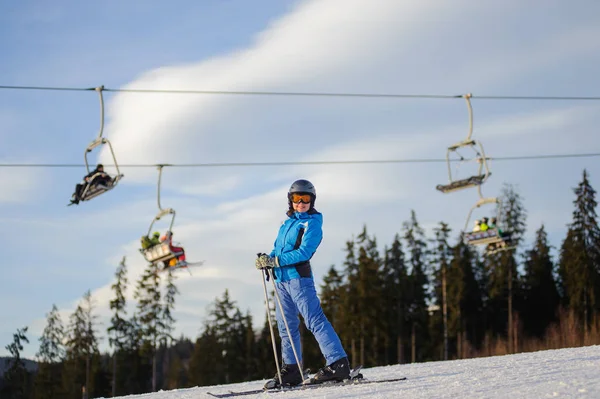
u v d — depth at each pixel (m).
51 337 54.88
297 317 5.99
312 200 5.89
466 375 5.50
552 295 50.47
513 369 5.73
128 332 53.53
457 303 48.91
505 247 20.06
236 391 6.63
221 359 53.56
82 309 53.81
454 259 50.41
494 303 51.19
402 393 4.52
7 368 54.28
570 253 48.09
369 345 49.41
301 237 5.82
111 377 53.75
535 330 49.84
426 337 52.00
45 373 54.31
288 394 5.23
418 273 52.31
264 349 51.56
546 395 3.82
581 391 3.82
